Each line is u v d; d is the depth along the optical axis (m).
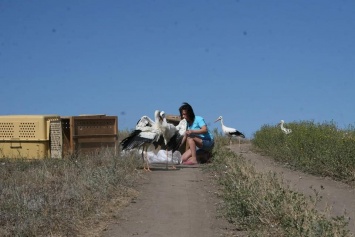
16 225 7.23
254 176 9.82
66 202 8.38
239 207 7.86
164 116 11.73
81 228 7.35
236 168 10.96
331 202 9.17
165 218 7.91
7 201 8.37
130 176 10.62
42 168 11.09
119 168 10.99
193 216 8.02
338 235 6.47
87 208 8.05
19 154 13.01
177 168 12.30
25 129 13.02
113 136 13.14
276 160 14.76
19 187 9.45
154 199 9.02
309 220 6.92
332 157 11.98
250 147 19.30
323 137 14.58
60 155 12.66
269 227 7.29
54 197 8.69
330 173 11.81
